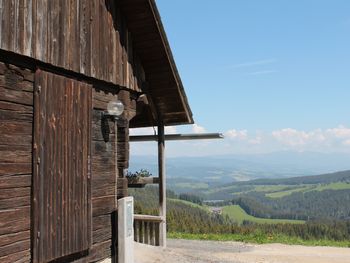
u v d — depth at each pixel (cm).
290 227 3222
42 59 486
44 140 487
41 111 484
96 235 580
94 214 578
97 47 591
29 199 470
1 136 438
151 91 802
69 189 523
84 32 563
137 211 1422
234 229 1620
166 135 938
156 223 898
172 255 829
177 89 787
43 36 490
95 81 593
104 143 609
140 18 662
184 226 1662
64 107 520
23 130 465
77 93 545
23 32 462
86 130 559
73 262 534
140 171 892
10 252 441
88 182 557
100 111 603
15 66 458
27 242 464
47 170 489
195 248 1005
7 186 443
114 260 613
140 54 714
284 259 895
